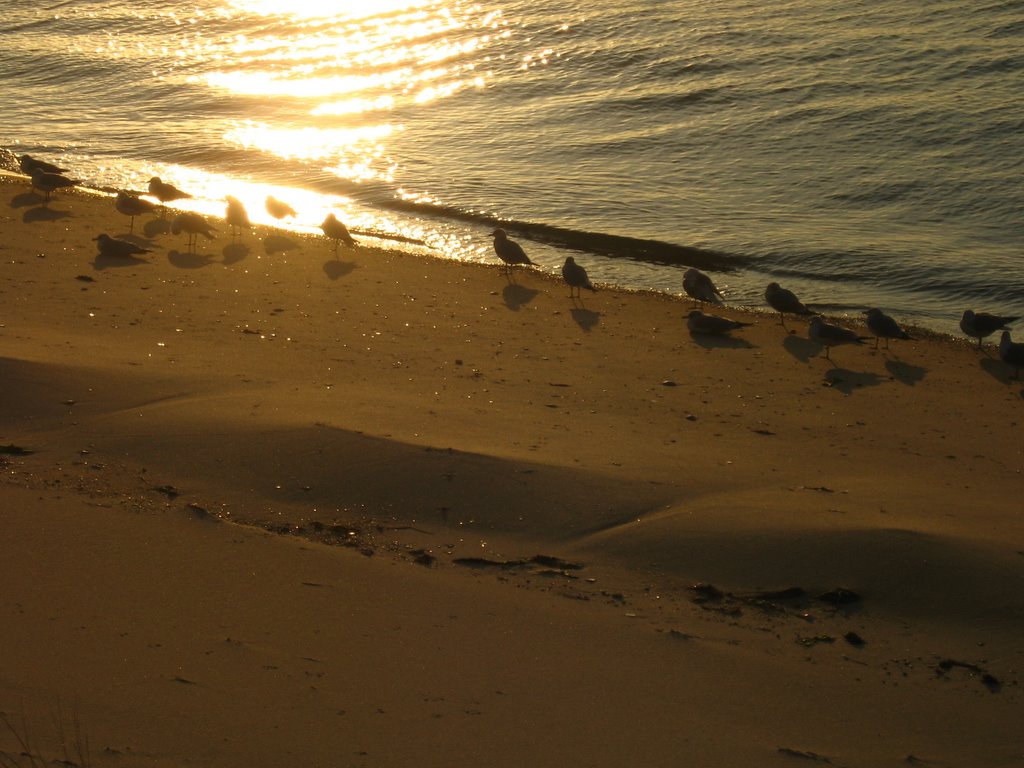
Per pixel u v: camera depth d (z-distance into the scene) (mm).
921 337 34094
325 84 65375
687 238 42812
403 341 30703
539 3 79812
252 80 66562
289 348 29234
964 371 31328
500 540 20062
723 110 58500
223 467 21812
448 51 70875
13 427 23203
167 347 28438
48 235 38125
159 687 14938
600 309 34969
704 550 19672
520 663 16375
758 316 35312
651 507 21094
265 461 21984
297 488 21250
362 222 43625
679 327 33750
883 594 18734
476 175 49750
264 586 17984
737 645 17344
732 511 20797
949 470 24344
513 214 44938
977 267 40000
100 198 43750
